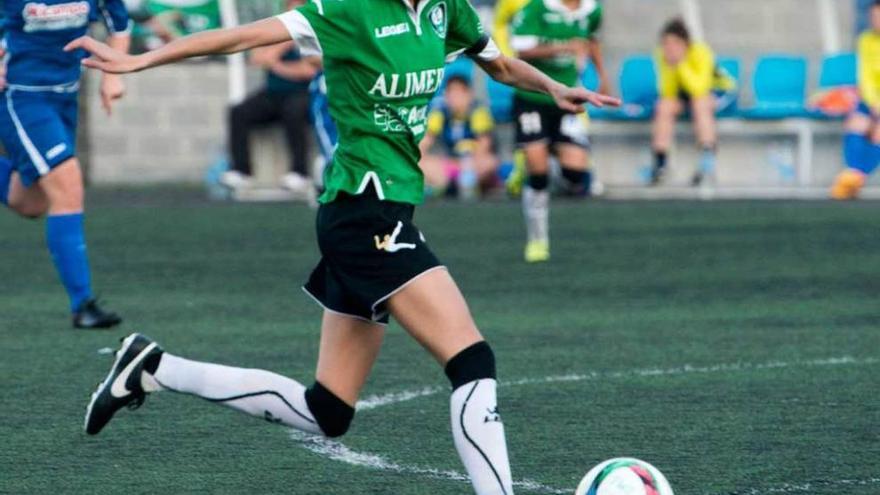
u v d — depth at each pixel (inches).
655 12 2420.0
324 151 1565.0
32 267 1456.7
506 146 2241.6
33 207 1139.3
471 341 578.9
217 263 1487.5
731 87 2303.2
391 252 578.9
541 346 1029.8
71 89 1090.7
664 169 2235.5
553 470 690.2
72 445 737.6
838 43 2472.9
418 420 795.4
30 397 850.8
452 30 633.6
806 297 1279.5
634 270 1445.6
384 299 580.1
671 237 1715.1
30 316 1153.4
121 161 2423.7
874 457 715.4
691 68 2224.4
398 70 584.1
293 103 2132.1
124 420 790.5
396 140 591.8
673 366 956.6
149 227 1804.9
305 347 1023.0
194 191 2311.8
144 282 1358.3
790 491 652.7
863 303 1246.3
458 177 2162.9
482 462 570.3
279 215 1943.9
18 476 678.5
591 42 1562.5
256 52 2132.1
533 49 1501.0
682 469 691.4
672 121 2233.0
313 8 580.1
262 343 1039.0
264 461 706.2
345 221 581.6
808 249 1611.7
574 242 1665.8
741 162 2331.4
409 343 1043.9
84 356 979.9
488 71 663.1
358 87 584.1
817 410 823.7
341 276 589.3
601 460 709.9
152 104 2421.3
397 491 652.7
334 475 680.4
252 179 2190.0
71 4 1065.5
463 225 1825.8
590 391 874.8
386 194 582.9
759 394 867.4
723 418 802.8
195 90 2431.1
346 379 609.3
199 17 2199.8
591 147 2287.2
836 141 2348.7
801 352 1010.7
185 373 636.7
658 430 772.6
